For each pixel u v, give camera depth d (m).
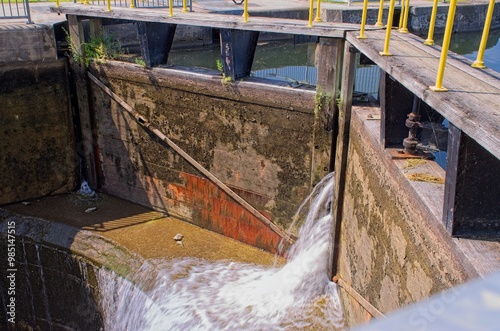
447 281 3.28
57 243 8.07
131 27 10.99
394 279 4.38
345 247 6.24
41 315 8.66
